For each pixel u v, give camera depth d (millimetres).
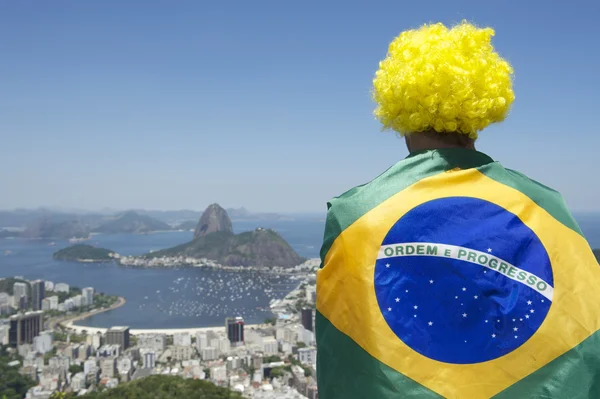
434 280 1217
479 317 1188
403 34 1506
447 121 1385
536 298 1195
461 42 1400
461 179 1316
